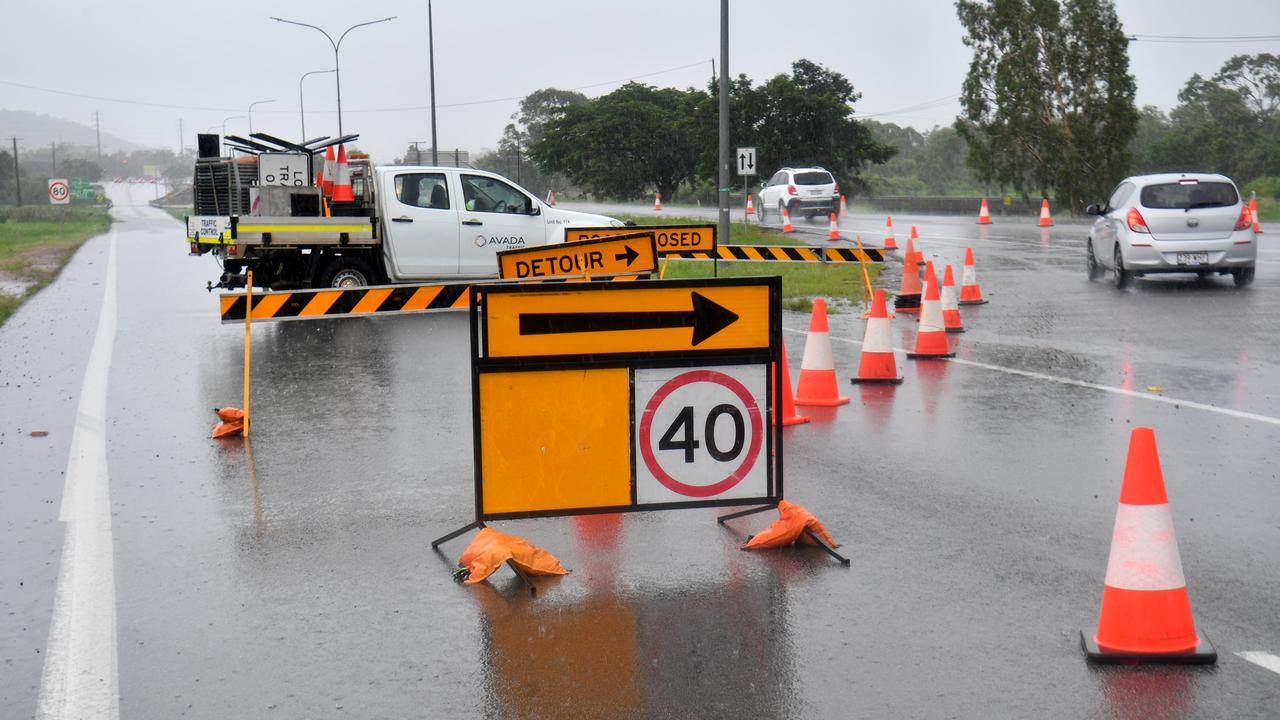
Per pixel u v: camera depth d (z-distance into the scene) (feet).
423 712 14.52
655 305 20.30
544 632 17.03
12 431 31.63
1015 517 22.40
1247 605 17.67
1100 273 66.69
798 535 20.71
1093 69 161.17
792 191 132.77
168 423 32.50
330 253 55.62
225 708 14.74
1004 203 172.14
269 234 53.16
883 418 31.73
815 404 33.55
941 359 41.70
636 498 20.58
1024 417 31.48
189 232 55.52
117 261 100.17
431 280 56.85
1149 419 30.78
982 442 28.63
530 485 20.27
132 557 20.84
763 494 21.01
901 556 20.21
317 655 16.37
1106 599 15.99
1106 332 47.09
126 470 27.22
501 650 16.40
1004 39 166.09
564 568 19.86
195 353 45.65
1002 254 86.69
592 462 20.42
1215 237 59.41
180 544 21.57
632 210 184.24
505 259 27.22
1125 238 60.64
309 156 58.70
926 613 17.52
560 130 259.80
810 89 219.82
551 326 20.06
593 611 17.85
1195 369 38.22
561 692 15.01
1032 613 17.46
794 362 41.24
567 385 20.24
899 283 69.31
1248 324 47.91
